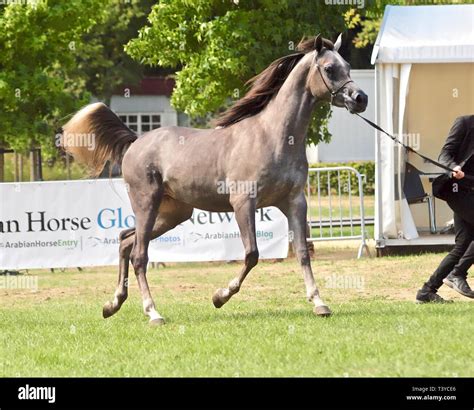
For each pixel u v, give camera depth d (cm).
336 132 3838
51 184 1984
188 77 2314
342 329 1102
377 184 2095
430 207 2211
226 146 1245
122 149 1359
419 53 2039
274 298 1493
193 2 2253
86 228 1992
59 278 1961
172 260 2008
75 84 4419
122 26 4434
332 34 2253
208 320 1247
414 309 1254
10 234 1977
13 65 2438
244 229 1220
